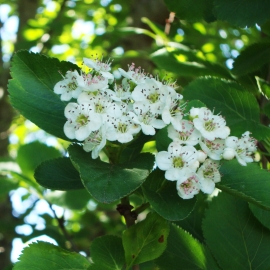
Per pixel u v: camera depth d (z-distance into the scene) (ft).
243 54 0.96
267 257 0.82
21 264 0.72
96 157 0.67
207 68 1.07
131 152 0.76
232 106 0.93
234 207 0.85
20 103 0.75
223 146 0.72
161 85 0.71
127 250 0.72
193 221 0.96
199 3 0.93
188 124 0.71
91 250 0.75
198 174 0.69
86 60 0.72
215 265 0.83
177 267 0.82
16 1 2.55
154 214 0.72
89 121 0.68
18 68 0.77
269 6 0.86
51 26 2.25
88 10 2.51
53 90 0.77
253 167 0.73
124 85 0.74
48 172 0.74
